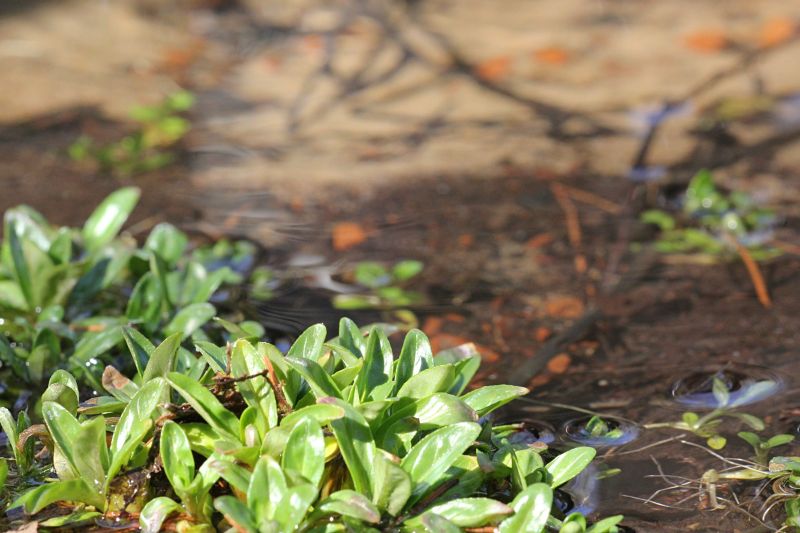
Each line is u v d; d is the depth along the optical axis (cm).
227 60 729
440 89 670
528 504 229
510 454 256
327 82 686
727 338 369
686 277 424
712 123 599
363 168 559
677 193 514
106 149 582
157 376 260
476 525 230
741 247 451
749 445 296
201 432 254
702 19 777
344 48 743
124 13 820
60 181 537
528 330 381
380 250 460
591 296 409
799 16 771
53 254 368
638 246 456
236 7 830
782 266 430
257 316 393
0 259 397
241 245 461
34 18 807
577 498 269
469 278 430
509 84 673
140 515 240
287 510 220
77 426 251
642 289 414
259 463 225
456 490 245
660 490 272
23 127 614
